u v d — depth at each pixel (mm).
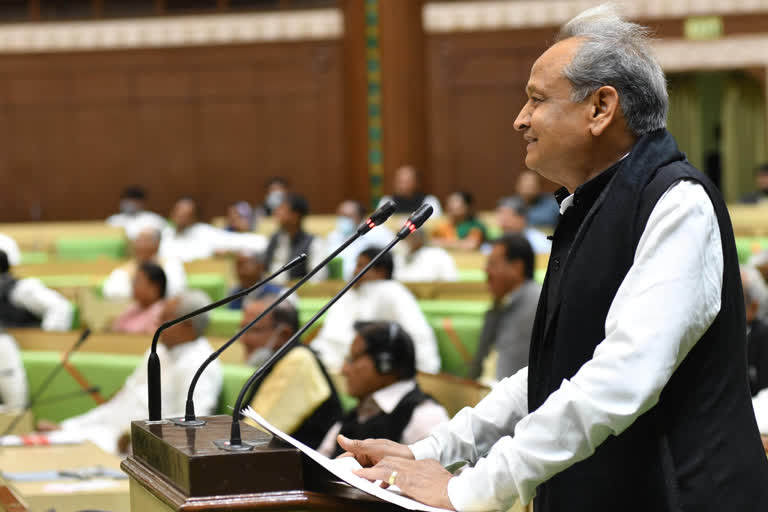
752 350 10695
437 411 9039
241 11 35188
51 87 35500
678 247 4195
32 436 10906
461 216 26531
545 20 34281
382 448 4957
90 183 35625
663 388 4371
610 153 4633
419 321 14172
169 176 35562
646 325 4094
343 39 34844
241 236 25891
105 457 9984
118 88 35500
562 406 4109
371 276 14398
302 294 18109
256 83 35250
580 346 4473
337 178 35062
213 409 11523
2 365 13648
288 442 4312
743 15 33375
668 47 33688
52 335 14891
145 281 15930
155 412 5168
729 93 39031
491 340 12500
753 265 13062
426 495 4273
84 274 23578
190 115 35438
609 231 4453
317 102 35062
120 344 14211
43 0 35406
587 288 4465
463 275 20750
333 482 4398
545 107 4641
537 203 27156
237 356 13086
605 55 4535
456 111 34688
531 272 12250
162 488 4285
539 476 4145
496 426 5070
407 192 28688
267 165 35375
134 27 35344
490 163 34594
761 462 4402
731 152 39312
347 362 9203
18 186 35656
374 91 34844
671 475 4289
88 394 13711
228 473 4129
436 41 34656
